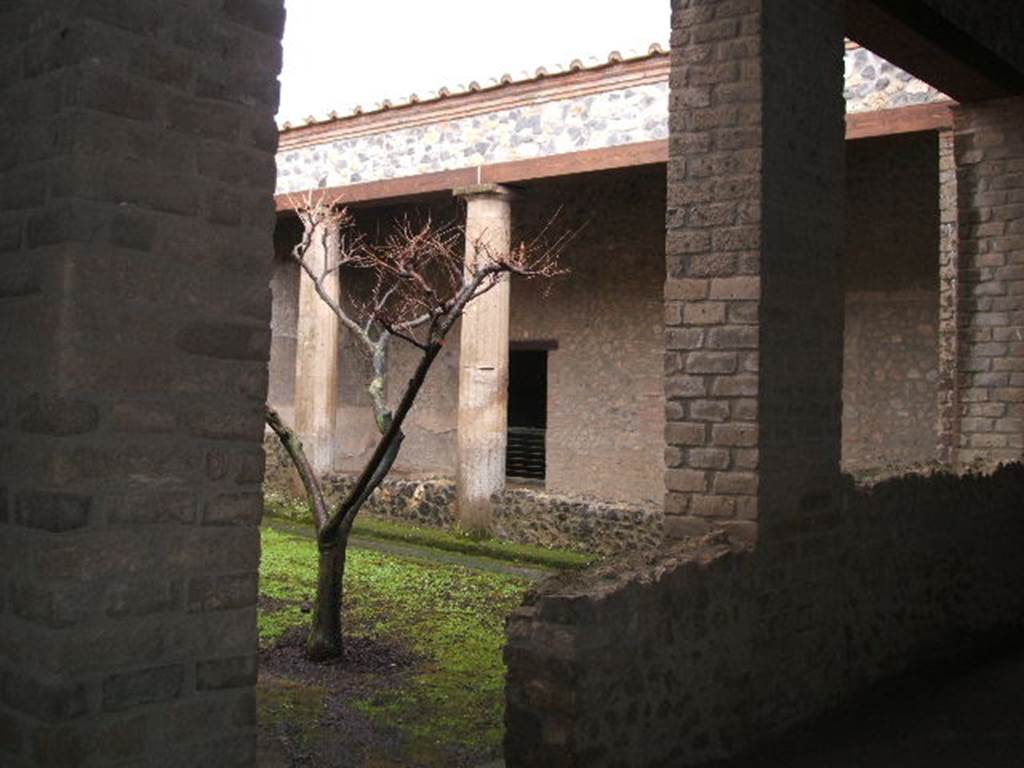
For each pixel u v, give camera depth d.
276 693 5.46
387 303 14.70
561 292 13.19
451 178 11.22
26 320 2.39
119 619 2.38
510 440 14.10
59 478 2.29
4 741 2.39
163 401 2.47
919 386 10.65
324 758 4.54
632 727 4.04
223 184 2.58
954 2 6.29
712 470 4.95
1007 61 7.07
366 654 6.29
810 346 5.24
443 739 4.85
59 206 2.33
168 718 2.47
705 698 4.45
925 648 6.42
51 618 2.28
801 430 5.18
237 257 2.61
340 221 12.28
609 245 12.82
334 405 12.88
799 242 5.14
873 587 5.86
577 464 12.95
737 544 4.79
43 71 2.41
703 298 5.00
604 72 10.12
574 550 10.03
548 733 3.83
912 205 10.70
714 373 4.96
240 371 2.62
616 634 3.97
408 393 5.89
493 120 10.94
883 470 6.70
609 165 10.12
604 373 12.79
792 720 5.06
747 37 4.91
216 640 2.56
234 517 2.60
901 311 10.78
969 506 7.05
